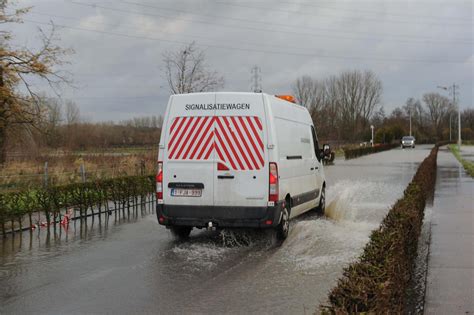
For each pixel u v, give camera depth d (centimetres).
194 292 623
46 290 639
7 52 2091
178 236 973
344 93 9031
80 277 700
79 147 3288
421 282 654
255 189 874
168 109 918
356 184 2141
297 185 1027
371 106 9650
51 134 2659
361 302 359
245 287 642
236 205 878
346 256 805
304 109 1167
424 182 1298
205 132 895
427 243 896
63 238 1009
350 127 8381
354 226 1091
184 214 897
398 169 3203
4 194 1052
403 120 12694
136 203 1467
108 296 610
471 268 723
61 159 2339
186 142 902
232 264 766
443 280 662
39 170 1995
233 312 548
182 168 901
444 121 13988
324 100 7544
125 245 923
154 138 4569
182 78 2862
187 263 776
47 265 773
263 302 581
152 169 2206
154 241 959
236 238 959
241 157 880
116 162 2286
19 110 2156
